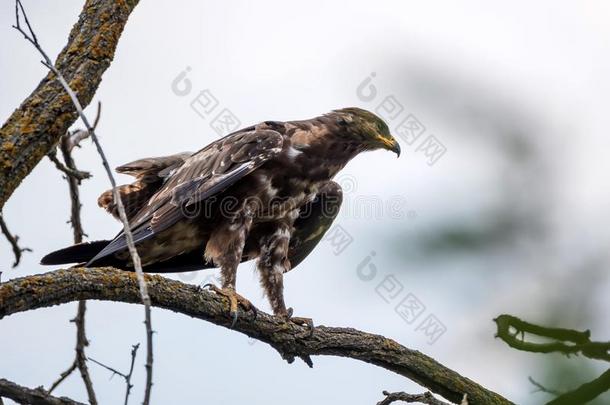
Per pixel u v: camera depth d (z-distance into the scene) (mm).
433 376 10570
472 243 3791
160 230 12430
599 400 3977
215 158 13047
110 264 12930
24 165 8477
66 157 10578
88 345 9852
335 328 10891
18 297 7672
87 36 9305
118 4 9570
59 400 7246
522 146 3818
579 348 3998
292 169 13414
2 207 8336
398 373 10711
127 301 8836
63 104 8750
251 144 13109
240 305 10414
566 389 3982
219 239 12883
